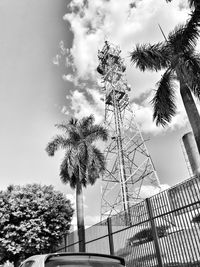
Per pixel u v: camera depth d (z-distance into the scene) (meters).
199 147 12.61
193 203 8.84
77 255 5.09
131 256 11.52
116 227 12.95
